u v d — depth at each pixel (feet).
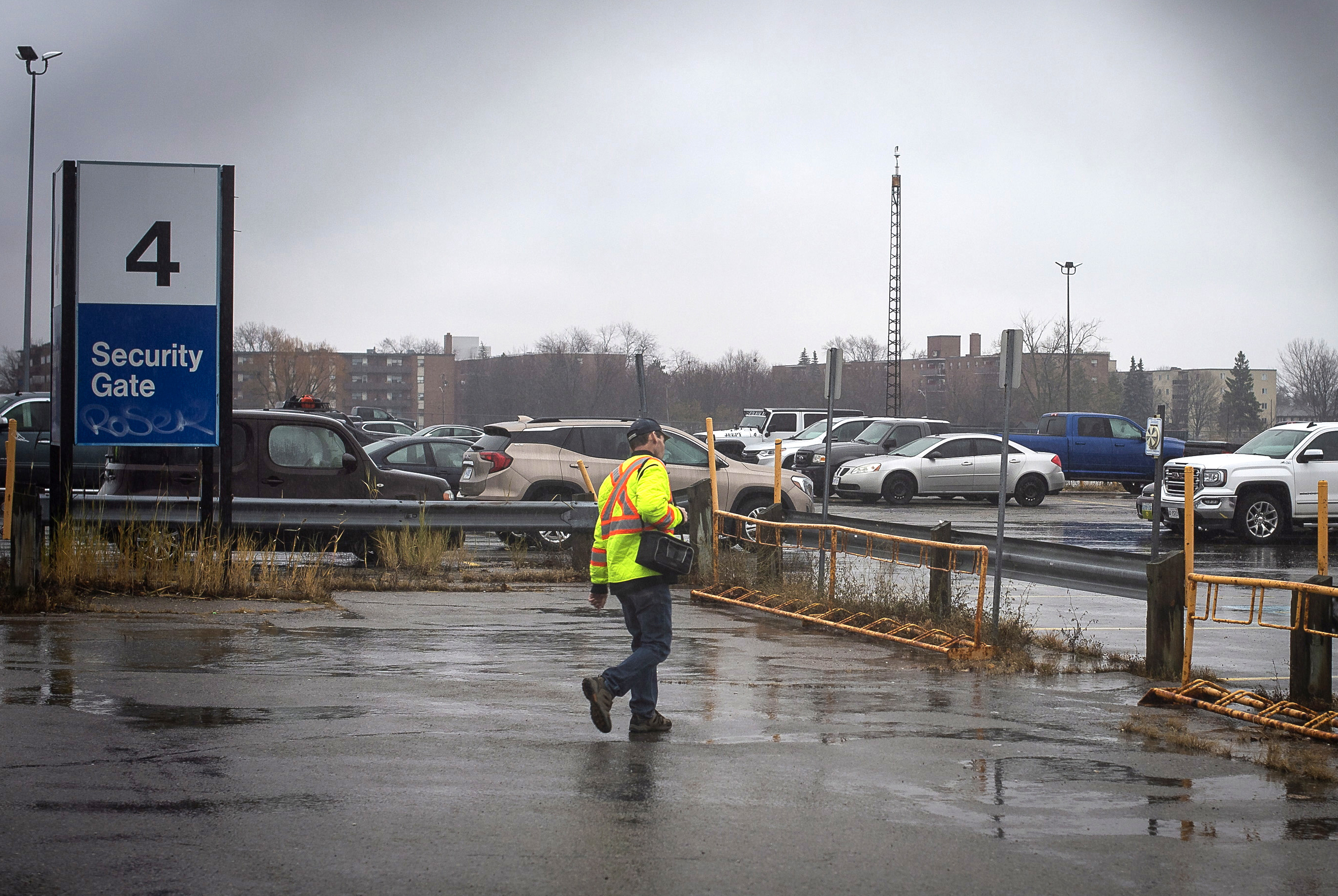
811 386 387.96
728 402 374.22
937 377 493.77
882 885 14.60
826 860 15.43
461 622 35.55
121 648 28.94
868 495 96.07
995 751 21.53
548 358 420.36
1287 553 63.21
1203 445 116.16
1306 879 15.24
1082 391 336.29
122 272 37.81
